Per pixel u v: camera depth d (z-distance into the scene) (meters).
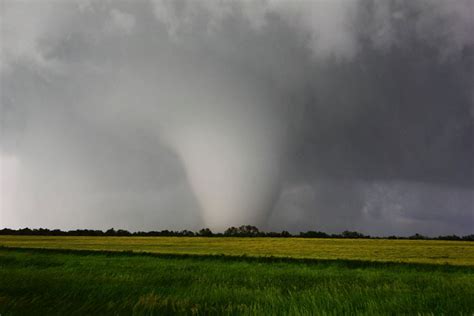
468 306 9.62
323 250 63.81
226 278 18.31
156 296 10.73
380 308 9.38
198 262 35.66
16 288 11.88
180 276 18.61
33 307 8.88
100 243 84.88
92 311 8.75
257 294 12.08
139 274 19.23
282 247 72.44
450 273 27.34
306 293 11.88
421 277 20.91
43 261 30.50
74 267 24.25
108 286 13.02
